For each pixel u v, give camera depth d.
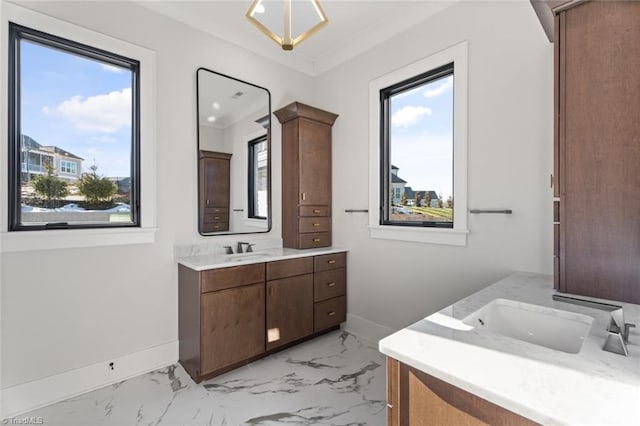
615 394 0.60
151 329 2.10
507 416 0.62
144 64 2.08
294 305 2.41
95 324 1.88
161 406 1.70
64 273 1.78
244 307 2.11
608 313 1.08
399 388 0.80
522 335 1.19
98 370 1.88
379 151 2.55
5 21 1.61
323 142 2.88
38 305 1.70
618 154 1.21
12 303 1.63
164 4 2.14
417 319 2.28
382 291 2.53
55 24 1.75
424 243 2.24
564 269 1.34
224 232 2.48
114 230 1.94
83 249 1.85
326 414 1.63
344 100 2.84
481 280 1.93
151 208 2.10
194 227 2.32
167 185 2.19
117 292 1.97
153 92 2.11
